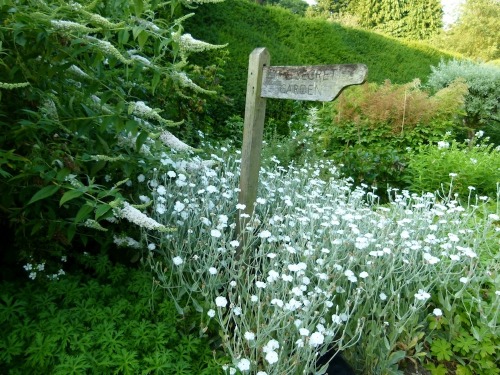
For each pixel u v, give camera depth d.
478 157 4.67
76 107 1.74
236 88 6.36
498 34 16.16
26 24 1.43
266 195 2.88
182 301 1.83
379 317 1.86
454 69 9.42
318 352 1.61
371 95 6.58
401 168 4.60
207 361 1.51
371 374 1.76
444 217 2.84
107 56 1.66
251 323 1.75
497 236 2.84
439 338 1.99
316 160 4.20
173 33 1.49
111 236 1.97
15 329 1.43
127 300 1.69
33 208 1.64
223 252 1.97
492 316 2.06
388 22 21.25
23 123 1.48
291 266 1.74
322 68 2.01
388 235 2.35
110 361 1.33
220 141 4.54
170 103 3.46
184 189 2.47
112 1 1.64
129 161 1.85
